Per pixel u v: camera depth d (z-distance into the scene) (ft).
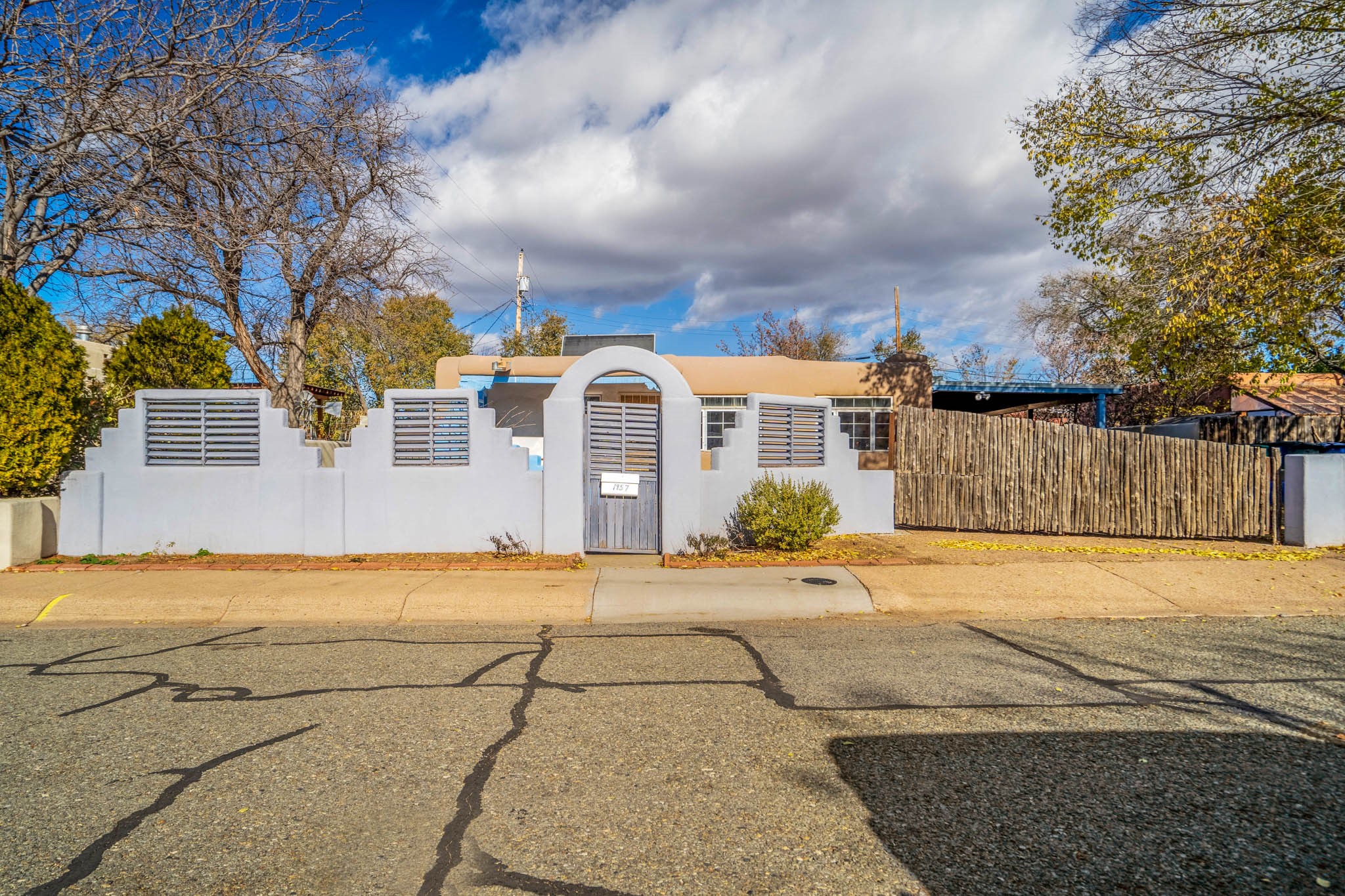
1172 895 8.44
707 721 14.21
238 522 30.96
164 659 18.75
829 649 19.80
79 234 37.17
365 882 8.75
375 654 19.24
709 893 8.54
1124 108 39.06
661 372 32.55
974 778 11.62
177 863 9.15
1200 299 40.42
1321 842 9.59
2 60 33.09
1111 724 13.97
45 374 30.17
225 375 40.75
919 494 41.39
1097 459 37.60
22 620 23.11
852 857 9.30
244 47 38.50
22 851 9.43
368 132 51.96
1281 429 43.32
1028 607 24.68
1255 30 34.42
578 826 10.12
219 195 41.91
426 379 103.24
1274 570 28.45
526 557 30.63
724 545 32.37
